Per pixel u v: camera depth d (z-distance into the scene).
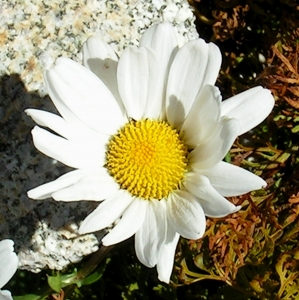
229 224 0.13
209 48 0.10
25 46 0.13
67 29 0.13
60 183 0.10
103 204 0.10
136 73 0.11
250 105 0.10
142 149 0.11
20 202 0.13
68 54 0.13
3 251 0.09
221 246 0.13
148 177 0.11
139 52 0.10
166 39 0.11
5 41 0.13
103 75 0.11
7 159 0.13
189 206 0.10
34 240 0.13
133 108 0.11
